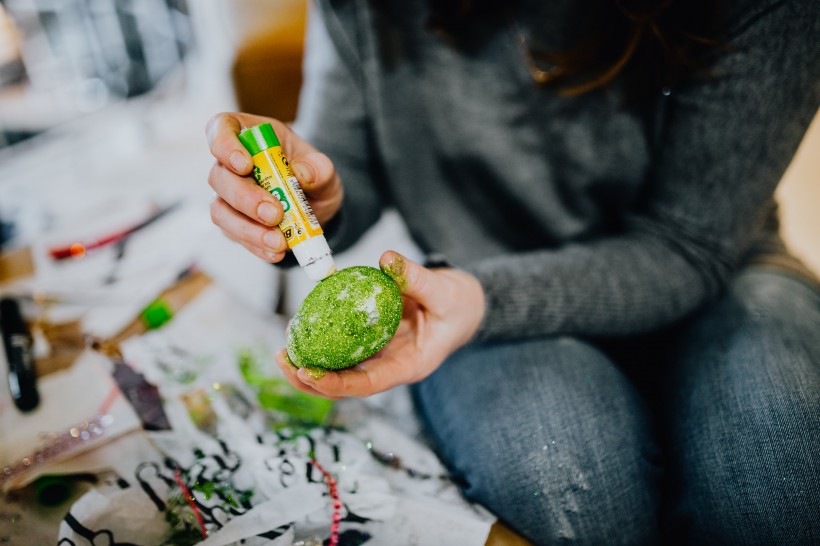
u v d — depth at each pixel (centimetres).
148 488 50
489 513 49
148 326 69
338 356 38
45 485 50
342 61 57
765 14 44
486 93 55
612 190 56
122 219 93
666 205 53
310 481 50
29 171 120
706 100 48
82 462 52
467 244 61
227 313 72
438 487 52
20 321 66
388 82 55
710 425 45
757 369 45
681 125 50
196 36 169
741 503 42
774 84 45
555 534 46
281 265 47
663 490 48
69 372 62
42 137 136
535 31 52
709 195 49
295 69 86
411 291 41
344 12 54
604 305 49
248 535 47
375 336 38
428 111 56
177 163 123
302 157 43
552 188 57
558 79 51
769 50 44
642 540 46
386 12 53
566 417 48
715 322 51
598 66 50
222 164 39
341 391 39
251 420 57
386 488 51
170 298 74
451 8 51
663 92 51
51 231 91
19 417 57
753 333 48
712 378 47
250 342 68
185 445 54
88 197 106
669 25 47
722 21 46
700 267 51
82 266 80
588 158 54
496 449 48
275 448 54
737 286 54
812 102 45
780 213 62
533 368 50
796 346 46
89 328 68
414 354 44
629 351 59
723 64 47
